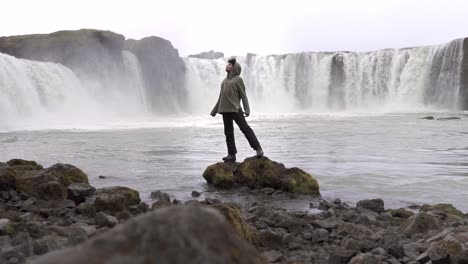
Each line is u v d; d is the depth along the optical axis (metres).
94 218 5.70
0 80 33.88
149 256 1.50
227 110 9.38
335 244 5.00
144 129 27.56
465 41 54.12
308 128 27.31
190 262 1.51
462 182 9.58
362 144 17.45
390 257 4.42
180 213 1.67
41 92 38.19
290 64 63.62
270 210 6.35
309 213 6.83
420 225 5.65
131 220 1.64
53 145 17.75
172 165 12.02
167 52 57.22
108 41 48.41
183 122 35.84
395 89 59.66
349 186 9.27
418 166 11.64
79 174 8.12
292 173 8.66
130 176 10.28
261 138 20.16
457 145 17.09
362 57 61.41
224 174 9.00
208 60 62.78
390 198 8.27
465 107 54.50
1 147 16.95
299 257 4.55
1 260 3.53
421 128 27.28
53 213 6.21
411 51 59.09
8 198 7.10
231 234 1.72
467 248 4.18
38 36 45.16
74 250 1.50
